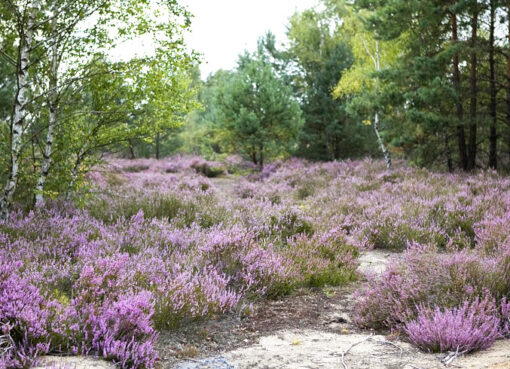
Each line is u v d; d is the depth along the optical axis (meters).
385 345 3.83
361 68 21.48
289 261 5.90
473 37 15.37
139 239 6.33
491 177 13.44
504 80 16.66
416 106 15.56
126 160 28.34
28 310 3.37
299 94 27.89
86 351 3.34
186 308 4.24
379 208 9.55
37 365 3.00
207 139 25.75
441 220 8.70
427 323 3.75
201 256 5.52
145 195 9.39
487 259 5.13
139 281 4.63
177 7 7.04
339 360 3.47
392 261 5.34
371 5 17.47
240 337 4.09
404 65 16.75
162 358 3.53
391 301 4.48
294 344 3.92
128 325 3.52
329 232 7.48
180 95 7.96
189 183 15.22
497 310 4.10
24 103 7.18
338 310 4.97
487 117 15.16
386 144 19.81
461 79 16.72
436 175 14.77
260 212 8.90
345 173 17.92
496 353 3.34
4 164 6.97
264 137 22.08
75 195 8.17
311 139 24.62
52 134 7.66
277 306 5.04
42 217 7.07
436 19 15.33
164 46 7.18
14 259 4.83
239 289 5.21
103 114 7.87
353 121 24.19
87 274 4.21
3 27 7.03
